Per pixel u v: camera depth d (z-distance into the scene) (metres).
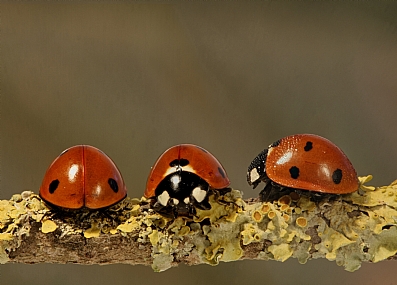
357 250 0.09
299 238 0.09
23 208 0.09
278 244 0.09
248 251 0.09
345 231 0.09
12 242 0.09
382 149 0.13
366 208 0.09
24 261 0.09
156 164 0.09
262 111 0.13
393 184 0.09
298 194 0.09
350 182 0.09
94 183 0.08
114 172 0.09
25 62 0.13
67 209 0.09
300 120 0.13
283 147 0.09
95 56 0.13
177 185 0.08
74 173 0.08
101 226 0.09
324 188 0.08
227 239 0.09
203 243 0.09
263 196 0.09
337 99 0.13
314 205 0.09
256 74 0.13
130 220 0.09
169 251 0.09
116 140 0.13
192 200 0.08
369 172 0.13
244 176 0.13
